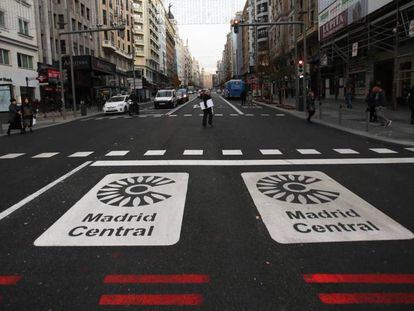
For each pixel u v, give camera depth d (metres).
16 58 36.81
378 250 4.88
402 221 5.88
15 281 4.22
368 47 29.80
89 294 3.92
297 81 32.03
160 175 9.15
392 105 24.75
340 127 18.39
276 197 7.19
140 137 16.80
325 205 6.67
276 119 25.25
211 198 7.18
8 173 9.99
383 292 3.89
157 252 4.90
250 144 14.02
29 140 17.75
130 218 6.14
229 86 64.62
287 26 61.78
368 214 6.20
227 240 5.25
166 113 34.16
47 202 7.12
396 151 12.18
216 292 3.92
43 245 5.17
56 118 33.84
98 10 67.75
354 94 36.66
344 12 31.92
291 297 3.82
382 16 26.08
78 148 14.16
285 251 4.88
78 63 48.62
